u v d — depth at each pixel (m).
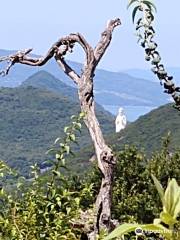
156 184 1.69
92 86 7.70
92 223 7.14
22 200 6.48
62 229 6.28
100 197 7.37
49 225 6.27
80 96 7.70
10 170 6.54
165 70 4.04
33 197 6.40
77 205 6.56
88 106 7.62
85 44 7.86
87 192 6.93
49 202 6.39
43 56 8.35
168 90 4.05
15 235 6.07
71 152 6.68
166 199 1.65
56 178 6.57
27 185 6.54
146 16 3.88
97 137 7.45
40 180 6.54
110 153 7.42
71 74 7.96
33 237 6.15
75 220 6.90
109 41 7.82
